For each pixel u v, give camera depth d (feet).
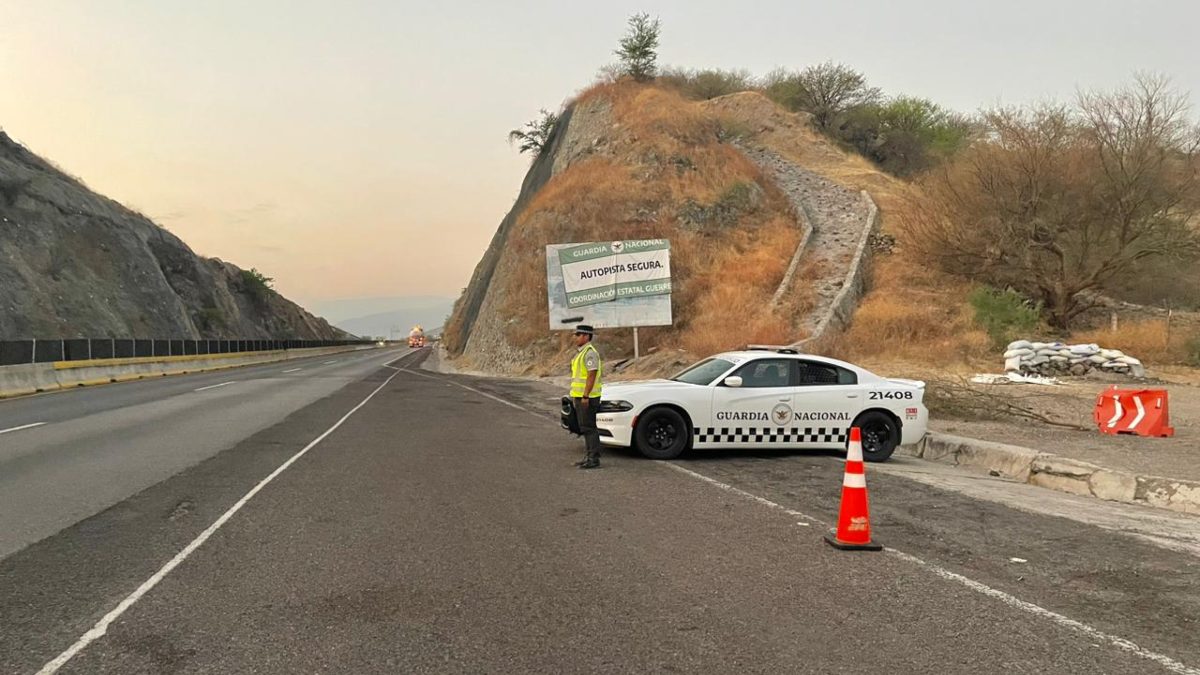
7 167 152.76
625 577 17.67
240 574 17.76
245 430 44.24
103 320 145.89
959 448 36.45
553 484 28.89
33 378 74.74
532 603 15.89
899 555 19.63
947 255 93.15
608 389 36.01
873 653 13.41
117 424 46.83
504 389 82.12
